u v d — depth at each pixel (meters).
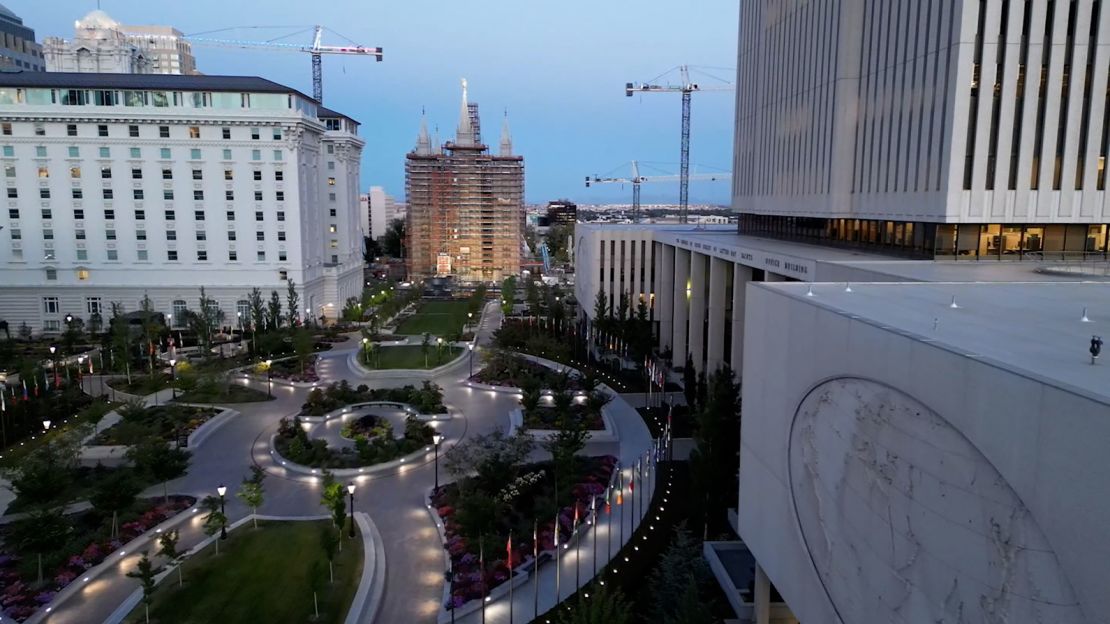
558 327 90.38
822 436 21.31
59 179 89.38
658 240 79.81
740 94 70.75
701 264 65.88
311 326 92.12
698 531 35.88
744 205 69.44
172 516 37.75
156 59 193.75
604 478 42.88
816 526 21.67
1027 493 12.93
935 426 15.71
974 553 14.42
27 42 144.50
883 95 44.72
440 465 46.38
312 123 96.81
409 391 60.97
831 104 49.62
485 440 42.56
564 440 41.16
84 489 40.56
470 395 64.56
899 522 17.09
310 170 99.69
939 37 38.97
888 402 17.61
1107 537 11.12
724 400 35.62
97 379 67.25
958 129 37.88
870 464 18.47
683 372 67.88
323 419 55.69
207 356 73.44
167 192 91.50
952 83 37.84
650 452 47.09
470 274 165.62
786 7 58.03
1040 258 39.69
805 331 22.66
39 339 85.06
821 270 39.38
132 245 91.75
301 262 94.69
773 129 61.38
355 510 39.47
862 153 47.28
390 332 97.00
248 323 83.38
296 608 29.12
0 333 87.12
